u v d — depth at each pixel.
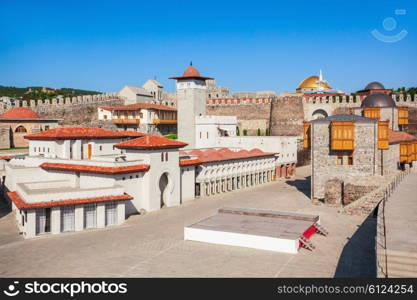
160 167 53.06
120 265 30.61
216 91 155.88
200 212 50.38
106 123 106.00
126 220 46.59
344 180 54.06
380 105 72.25
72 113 111.19
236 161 70.81
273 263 30.27
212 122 89.81
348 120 54.50
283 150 85.31
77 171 51.12
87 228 42.81
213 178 65.19
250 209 43.94
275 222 38.91
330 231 39.47
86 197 42.78
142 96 136.62
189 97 94.44
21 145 91.50
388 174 55.22
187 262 30.91
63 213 41.41
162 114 112.19
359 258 31.17
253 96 150.00
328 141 55.38
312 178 56.56
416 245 24.28
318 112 115.94
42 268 30.31
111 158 55.19
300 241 33.88
